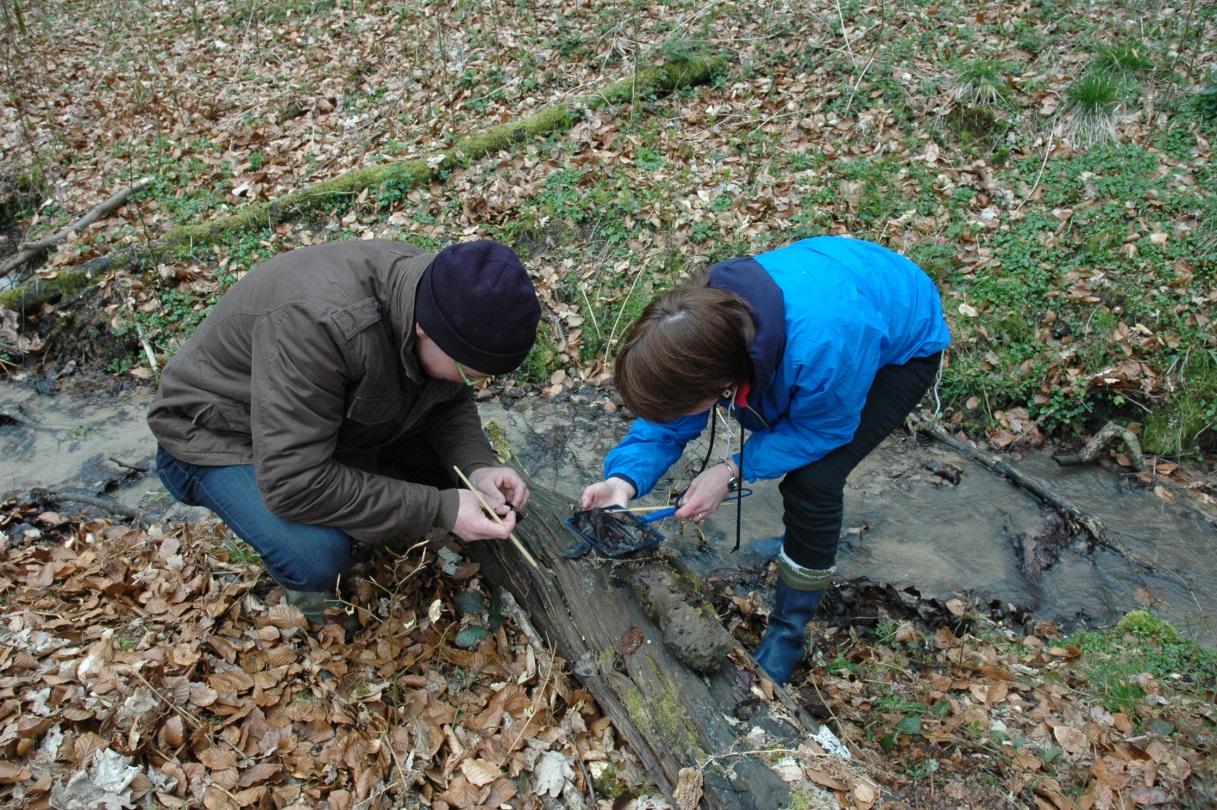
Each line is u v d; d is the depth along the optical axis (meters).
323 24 8.16
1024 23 6.67
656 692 2.50
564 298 4.93
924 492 4.07
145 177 6.05
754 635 3.20
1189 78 5.93
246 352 2.51
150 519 3.69
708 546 3.69
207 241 5.31
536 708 2.58
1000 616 3.41
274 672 2.61
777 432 2.51
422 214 5.36
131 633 2.73
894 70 6.14
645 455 2.79
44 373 4.90
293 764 2.38
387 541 3.12
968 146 5.58
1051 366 4.46
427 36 7.45
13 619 2.73
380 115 6.60
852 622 3.33
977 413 4.47
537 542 2.88
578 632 2.71
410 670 2.74
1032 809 2.40
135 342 4.92
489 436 3.60
